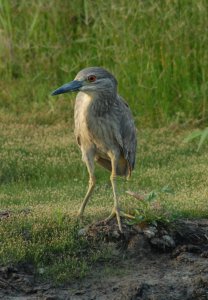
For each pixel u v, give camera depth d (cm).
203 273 950
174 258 989
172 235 1017
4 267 936
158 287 920
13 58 1853
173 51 1711
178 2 1720
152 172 1391
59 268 948
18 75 1875
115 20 1752
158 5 1719
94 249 986
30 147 1539
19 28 1880
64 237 985
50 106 1777
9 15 1842
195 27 1716
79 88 1012
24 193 1289
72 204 1156
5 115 1744
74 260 959
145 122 1706
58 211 1039
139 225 1016
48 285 926
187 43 1711
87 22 1767
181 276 946
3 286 912
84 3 1798
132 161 1068
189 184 1309
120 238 1000
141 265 971
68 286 927
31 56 1853
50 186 1355
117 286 923
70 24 1842
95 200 1191
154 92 1716
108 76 1022
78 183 1372
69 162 1452
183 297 909
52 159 1468
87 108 1020
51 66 1838
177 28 1711
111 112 1025
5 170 1412
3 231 991
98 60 1791
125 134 1043
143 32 1728
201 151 1543
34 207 1125
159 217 1020
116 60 1739
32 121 1722
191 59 1716
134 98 1728
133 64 1728
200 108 1709
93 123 1020
